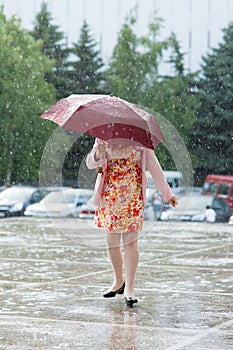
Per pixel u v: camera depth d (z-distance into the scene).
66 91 81.12
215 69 78.25
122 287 13.23
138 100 73.00
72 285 14.88
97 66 82.00
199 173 78.00
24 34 68.25
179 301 13.23
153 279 15.81
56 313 12.02
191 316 11.93
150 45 73.38
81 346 9.85
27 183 68.00
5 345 9.84
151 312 12.20
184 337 10.45
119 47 73.12
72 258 19.58
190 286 14.91
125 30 73.19
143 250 21.98
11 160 67.62
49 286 14.72
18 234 27.28
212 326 11.21
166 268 17.67
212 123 77.62
